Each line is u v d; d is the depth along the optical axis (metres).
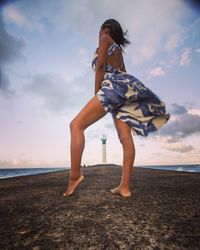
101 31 2.36
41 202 1.93
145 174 4.36
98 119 2.09
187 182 3.02
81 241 1.11
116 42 2.32
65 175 4.92
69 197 2.05
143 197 1.97
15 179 4.66
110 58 2.15
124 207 1.65
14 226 1.36
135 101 2.06
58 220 1.42
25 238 1.18
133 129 2.10
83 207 1.68
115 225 1.30
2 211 1.71
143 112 2.07
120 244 1.06
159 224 1.29
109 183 3.04
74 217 1.46
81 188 2.57
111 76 2.06
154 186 2.66
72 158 2.04
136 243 1.07
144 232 1.19
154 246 1.03
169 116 2.20
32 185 3.23
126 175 2.03
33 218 1.49
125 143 2.04
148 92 2.09
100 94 2.00
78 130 2.02
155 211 1.54
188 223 1.30
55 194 2.28
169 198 1.93
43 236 1.19
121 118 2.01
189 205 1.69
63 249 1.04
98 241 1.10
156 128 2.16
